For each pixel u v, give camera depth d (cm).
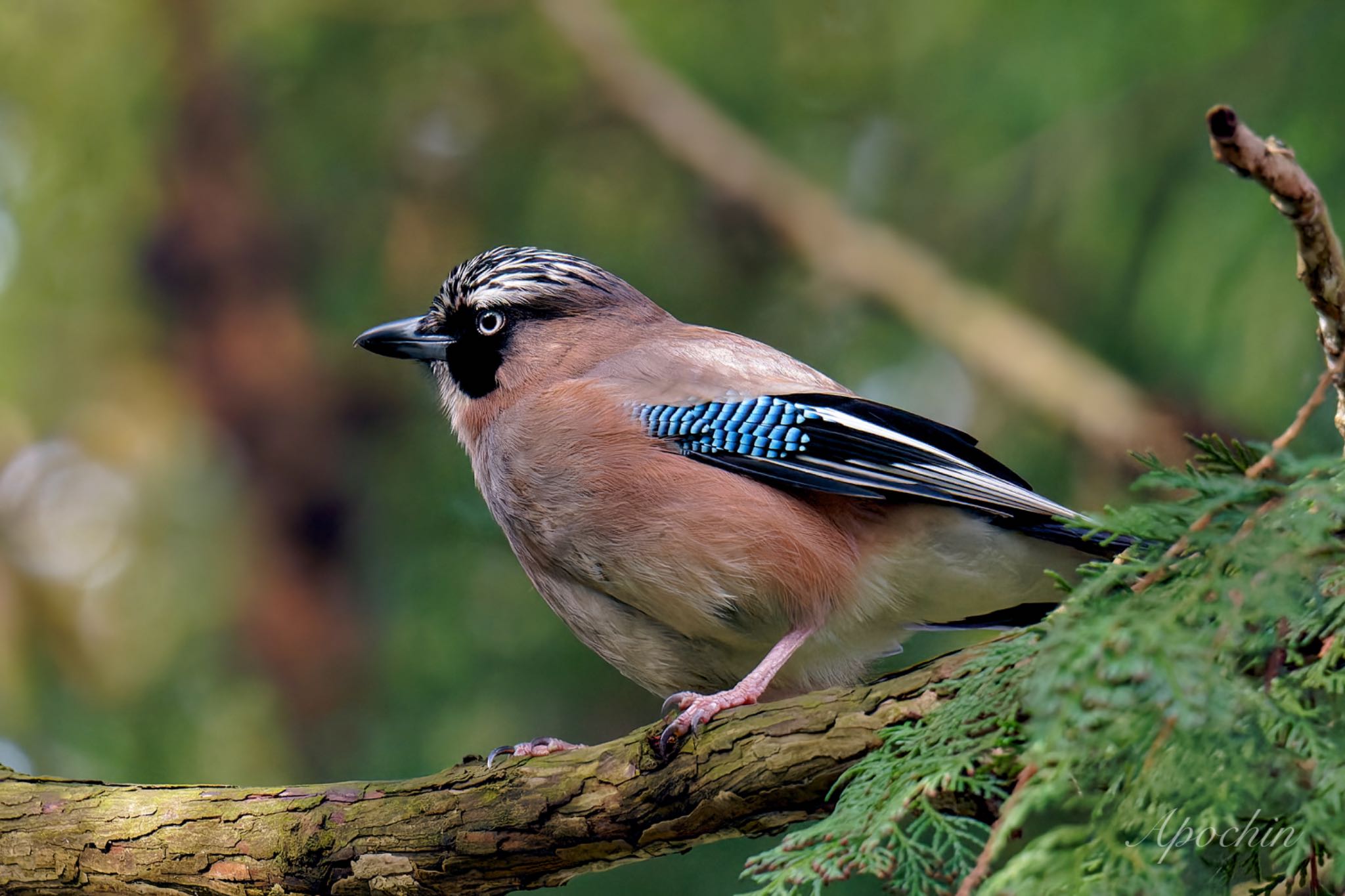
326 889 557
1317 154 1060
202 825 573
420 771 1091
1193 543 407
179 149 1450
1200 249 1083
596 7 1403
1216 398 1098
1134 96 1185
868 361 1355
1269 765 398
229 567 1429
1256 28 1135
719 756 509
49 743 1222
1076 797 412
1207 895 448
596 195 1410
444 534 1188
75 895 591
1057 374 1231
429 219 1403
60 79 1371
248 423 1523
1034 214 1238
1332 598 431
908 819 504
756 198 1367
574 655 1133
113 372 1489
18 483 1412
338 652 1484
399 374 1388
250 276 1504
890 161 1384
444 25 1373
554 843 531
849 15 1382
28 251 1401
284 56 1375
